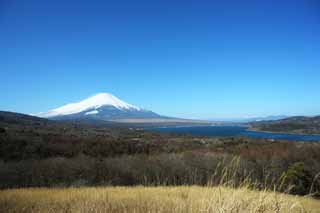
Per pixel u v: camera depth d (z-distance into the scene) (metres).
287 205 3.85
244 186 4.06
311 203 6.34
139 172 18.66
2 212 5.57
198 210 3.82
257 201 3.66
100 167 19.77
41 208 5.43
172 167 17.94
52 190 11.66
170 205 4.57
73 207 4.79
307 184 12.43
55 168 18.92
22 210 5.57
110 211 4.56
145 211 4.55
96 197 7.18
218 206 3.56
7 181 17.03
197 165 17.48
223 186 4.09
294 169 14.98
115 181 18.64
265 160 20.48
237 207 3.52
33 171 18.06
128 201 5.95
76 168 19.16
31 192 10.47
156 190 9.80
